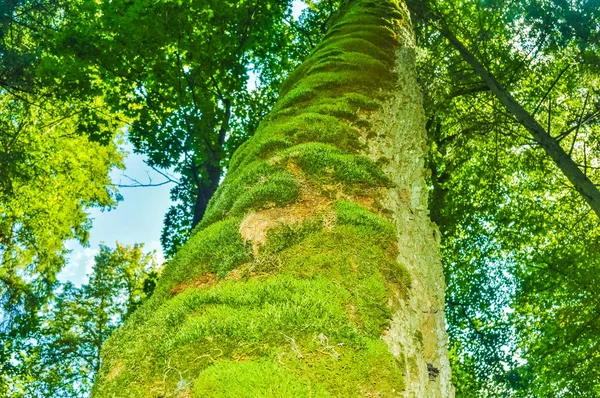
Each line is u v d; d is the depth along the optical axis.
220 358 1.43
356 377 1.45
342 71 3.62
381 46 4.32
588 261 11.23
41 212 16.52
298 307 1.60
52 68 8.64
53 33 8.53
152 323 1.70
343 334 1.55
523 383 12.36
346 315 1.65
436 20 8.12
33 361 16.75
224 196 2.53
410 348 1.78
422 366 1.79
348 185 2.41
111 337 1.84
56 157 16.22
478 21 8.66
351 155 2.65
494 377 12.60
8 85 9.00
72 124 15.73
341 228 2.06
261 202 2.21
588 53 8.59
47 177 15.72
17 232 16.38
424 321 2.12
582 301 11.28
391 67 3.99
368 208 2.34
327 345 1.50
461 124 10.31
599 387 10.73
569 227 12.20
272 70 11.91
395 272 2.02
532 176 12.33
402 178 2.83
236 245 2.02
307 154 2.52
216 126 9.93
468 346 13.08
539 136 6.47
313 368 1.42
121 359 1.62
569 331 10.93
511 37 8.64
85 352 17.31
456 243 13.33
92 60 8.63
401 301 1.95
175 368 1.43
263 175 2.44
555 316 11.53
